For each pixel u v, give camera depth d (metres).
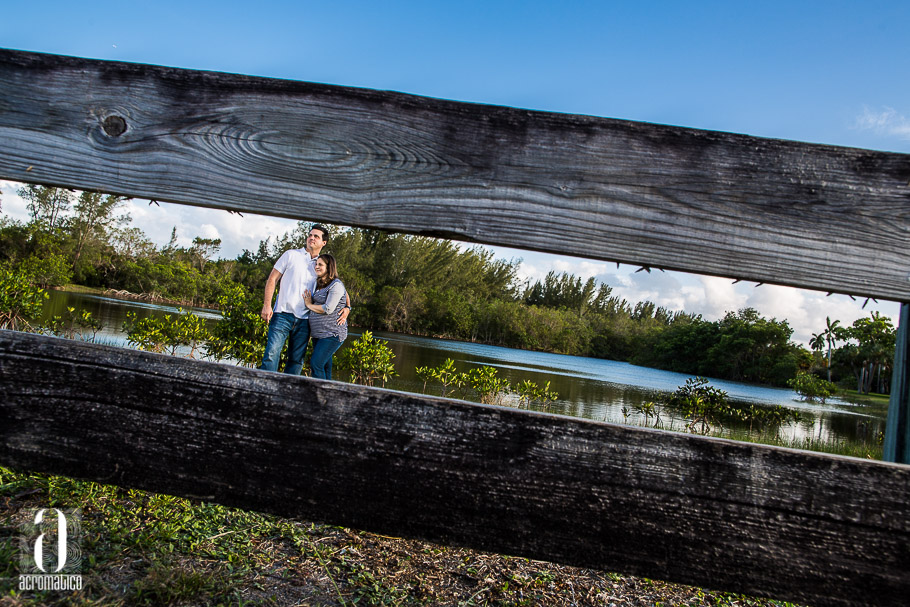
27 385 1.12
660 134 1.12
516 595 2.20
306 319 5.16
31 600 1.52
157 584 1.73
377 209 1.14
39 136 1.15
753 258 1.11
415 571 2.30
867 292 1.10
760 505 1.05
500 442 1.08
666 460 1.06
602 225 1.12
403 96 1.14
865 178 1.11
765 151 1.12
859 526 1.03
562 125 1.13
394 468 1.08
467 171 1.13
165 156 1.15
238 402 1.11
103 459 1.11
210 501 1.10
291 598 1.90
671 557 1.05
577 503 1.06
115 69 1.16
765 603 2.38
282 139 1.15
